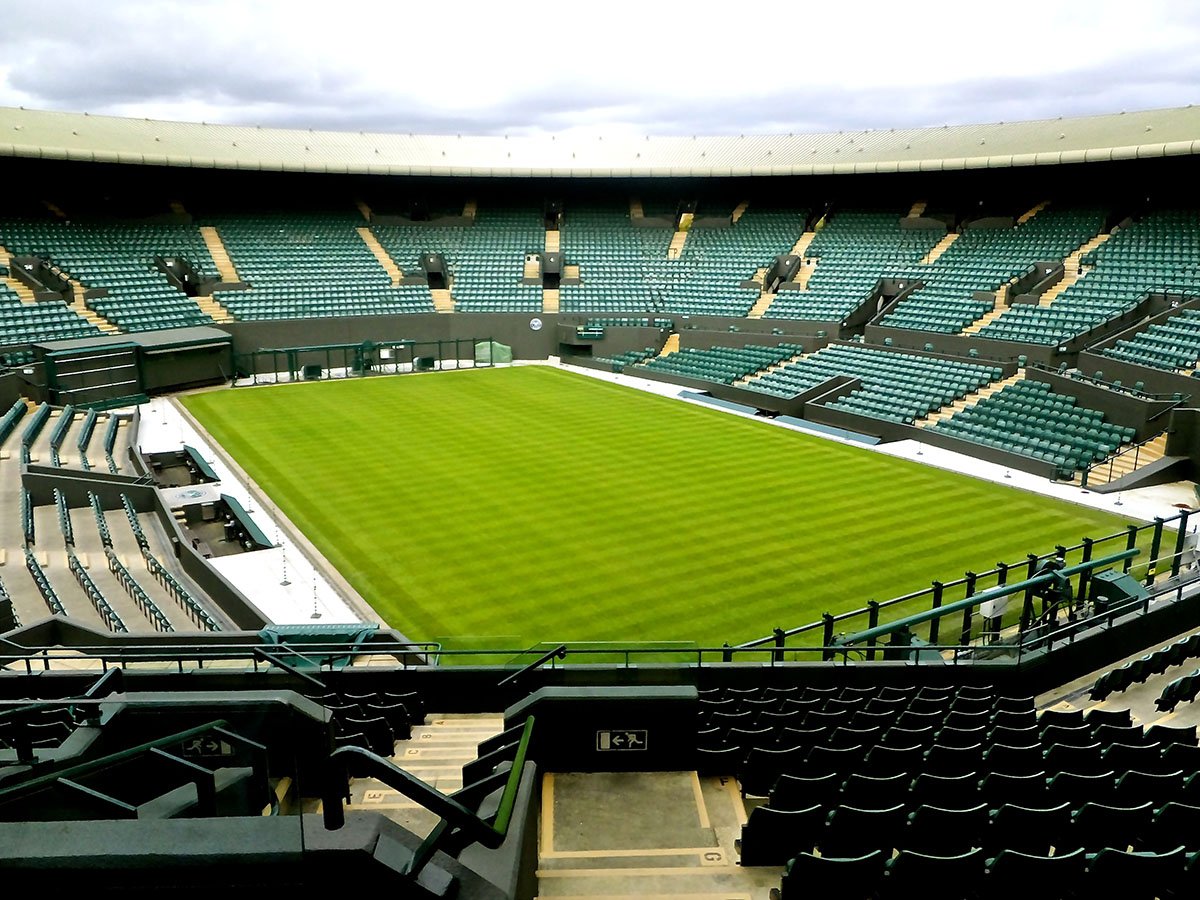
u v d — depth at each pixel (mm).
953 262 53625
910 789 9281
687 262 63562
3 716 7762
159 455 34344
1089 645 14719
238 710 8773
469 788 6238
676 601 20906
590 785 10328
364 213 67562
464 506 27844
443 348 58438
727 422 39812
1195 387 32469
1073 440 32500
